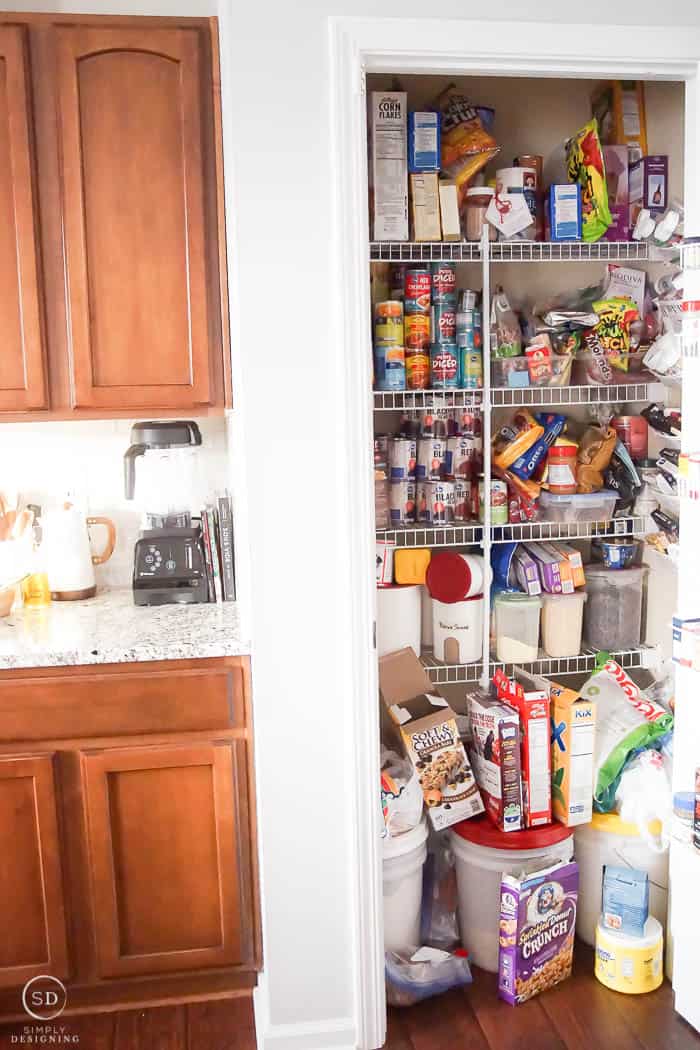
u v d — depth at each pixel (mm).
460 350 2570
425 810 2533
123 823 2184
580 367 2652
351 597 2037
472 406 2564
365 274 1970
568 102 2719
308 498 2021
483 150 2465
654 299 2596
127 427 2695
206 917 2242
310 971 2148
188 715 2162
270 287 1954
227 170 2123
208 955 2252
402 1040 2170
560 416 2678
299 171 1931
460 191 2510
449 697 2857
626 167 2566
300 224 1945
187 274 2246
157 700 2150
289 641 2057
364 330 1981
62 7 2475
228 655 2150
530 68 2018
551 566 2648
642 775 2422
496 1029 2197
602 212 2496
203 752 2162
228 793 2178
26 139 2166
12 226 2201
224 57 1937
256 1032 2201
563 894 2314
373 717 2084
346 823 2117
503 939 2275
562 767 2395
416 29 1920
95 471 2703
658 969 2338
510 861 2361
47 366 2266
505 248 2529
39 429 2666
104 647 2117
